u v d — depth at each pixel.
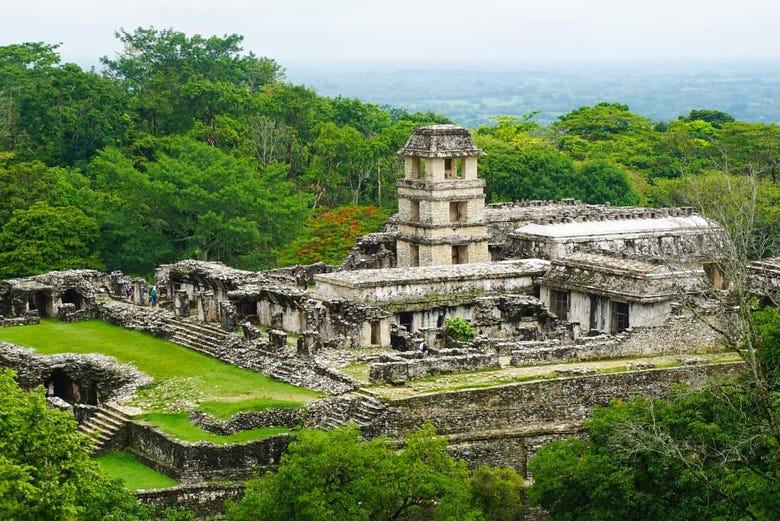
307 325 91.62
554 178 161.88
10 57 186.75
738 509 64.44
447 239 112.81
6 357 90.94
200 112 175.38
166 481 75.06
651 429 69.06
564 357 86.50
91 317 104.69
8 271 126.25
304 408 78.19
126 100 173.75
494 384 80.31
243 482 74.38
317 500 63.78
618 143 197.12
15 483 52.69
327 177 167.25
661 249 114.94
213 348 92.44
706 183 120.00
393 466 65.81
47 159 162.00
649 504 67.50
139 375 87.19
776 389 70.50
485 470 72.44
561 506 69.88
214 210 135.75
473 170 114.19
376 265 116.94
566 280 99.88
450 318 95.69
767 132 179.38
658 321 93.69
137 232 134.50
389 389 79.31
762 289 87.81
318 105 187.88
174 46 193.38
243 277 101.94
